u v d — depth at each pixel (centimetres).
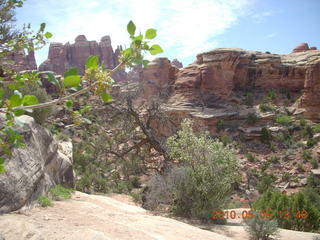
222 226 982
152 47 142
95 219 688
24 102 143
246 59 6041
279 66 6034
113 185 2200
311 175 3412
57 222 614
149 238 598
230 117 5059
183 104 5641
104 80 133
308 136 4394
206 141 1239
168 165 1566
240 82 6056
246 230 854
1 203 617
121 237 571
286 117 4916
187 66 6438
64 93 136
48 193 885
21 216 614
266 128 4569
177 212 1106
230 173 1156
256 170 3634
